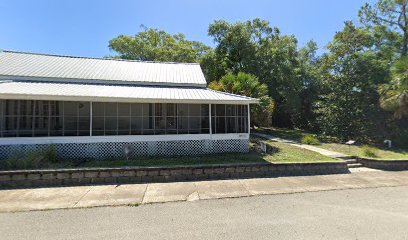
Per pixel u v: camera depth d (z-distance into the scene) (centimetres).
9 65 1250
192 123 1386
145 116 1298
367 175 904
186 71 1652
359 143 1670
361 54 1881
